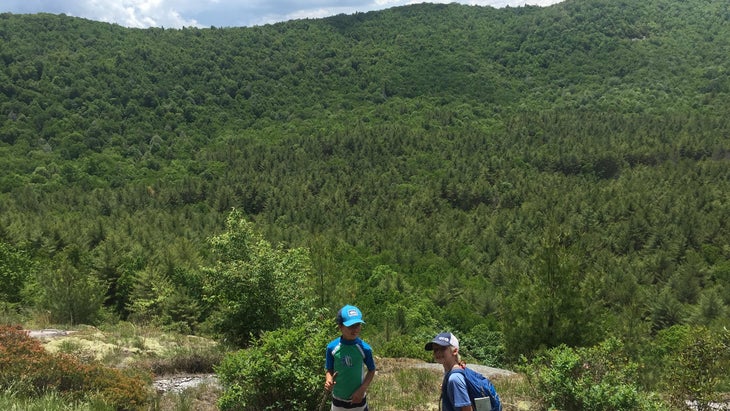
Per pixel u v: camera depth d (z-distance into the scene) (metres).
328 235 100.38
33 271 29.08
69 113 197.50
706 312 51.28
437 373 10.73
